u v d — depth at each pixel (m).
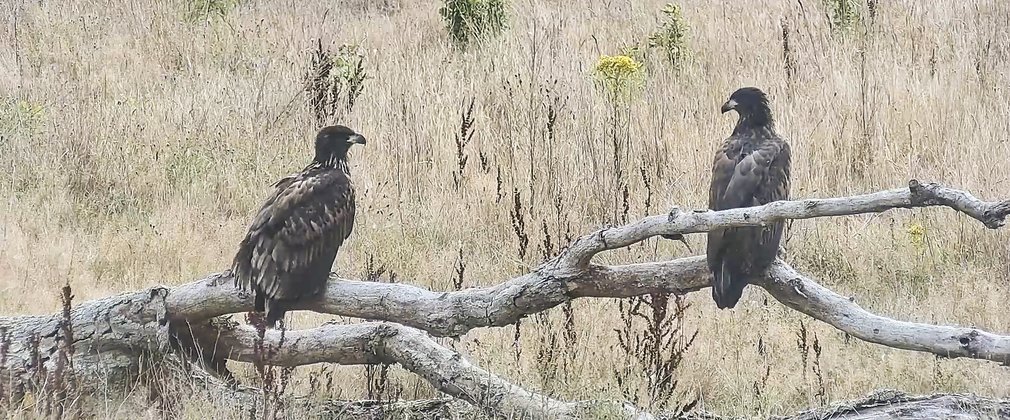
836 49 13.83
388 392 6.71
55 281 8.72
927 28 14.71
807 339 7.94
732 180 6.86
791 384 7.27
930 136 11.20
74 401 6.14
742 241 6.13
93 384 6.37
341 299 6.41
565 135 11.38
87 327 6.48
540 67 13.25
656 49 14.21
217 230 9.97
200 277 9.06
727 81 13.12
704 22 15.75
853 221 9.80
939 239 9.49
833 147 11.06
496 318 6.22
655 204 10.23
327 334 6.46
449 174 10.92
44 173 10.72
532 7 16.98
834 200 5.54
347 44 15.37
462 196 10.38
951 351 5.81
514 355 7.40
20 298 8.25
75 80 13.48
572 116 11.75
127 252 9.36
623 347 6.99
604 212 9.99
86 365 6.42
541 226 9.62
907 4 15.61
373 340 6.36
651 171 10.68
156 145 11.36
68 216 10.17
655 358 7.00
